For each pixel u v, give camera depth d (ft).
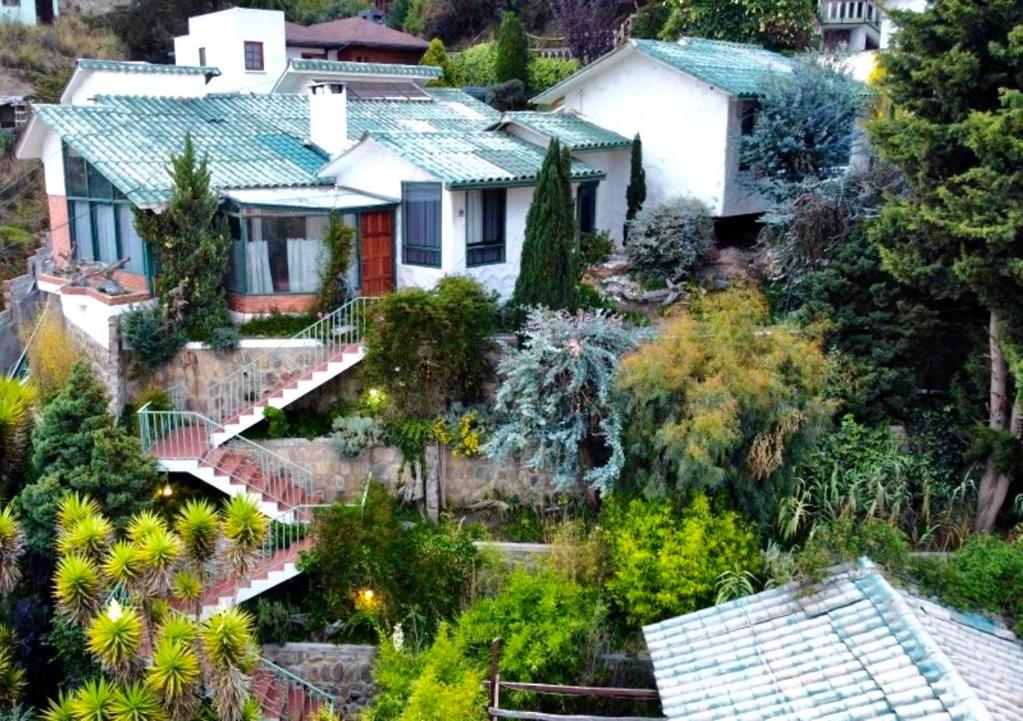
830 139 62.95
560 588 41.04
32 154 68.33
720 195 68.33
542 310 49.98
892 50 45.75
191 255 54.60
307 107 76.84
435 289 53.26
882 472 46.16
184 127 66.74
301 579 47.91
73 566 33.06
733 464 43.65
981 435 44.98
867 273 51.93
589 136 69.10
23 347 69.15
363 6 163.02
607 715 39.86
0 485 41.52
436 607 44.34
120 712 31.04
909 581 35.12
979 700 28.25
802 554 37.24
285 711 42.24
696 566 40.81
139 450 46.65
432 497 50.70
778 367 43.50
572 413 46.85
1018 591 34.71
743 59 75.56
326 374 52.49
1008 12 41.34
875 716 28.96
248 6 142.92
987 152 39.63
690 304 53.31
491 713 34.96
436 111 80.43
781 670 32.22
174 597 37.60
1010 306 42.06
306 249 58.95
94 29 132.26
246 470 50.72
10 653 37.27
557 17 125.70
